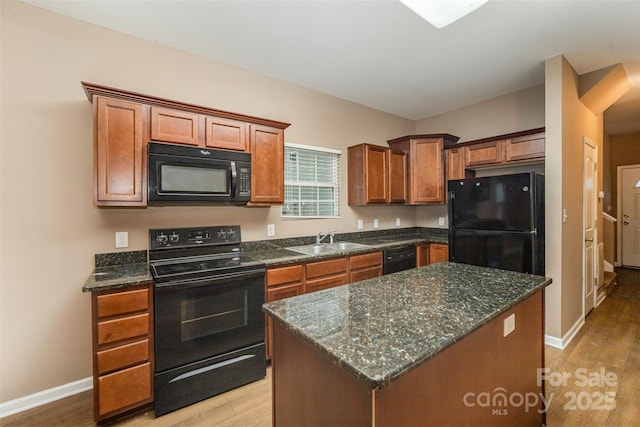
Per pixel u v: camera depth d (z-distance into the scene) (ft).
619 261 19.17
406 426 3.04
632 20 6.93
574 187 9.52
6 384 6.24
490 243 9.05
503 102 11.74
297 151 10.89
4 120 6.23
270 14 6.79
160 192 6.75
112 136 6.40
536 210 8.32
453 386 3.61
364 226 12.76
